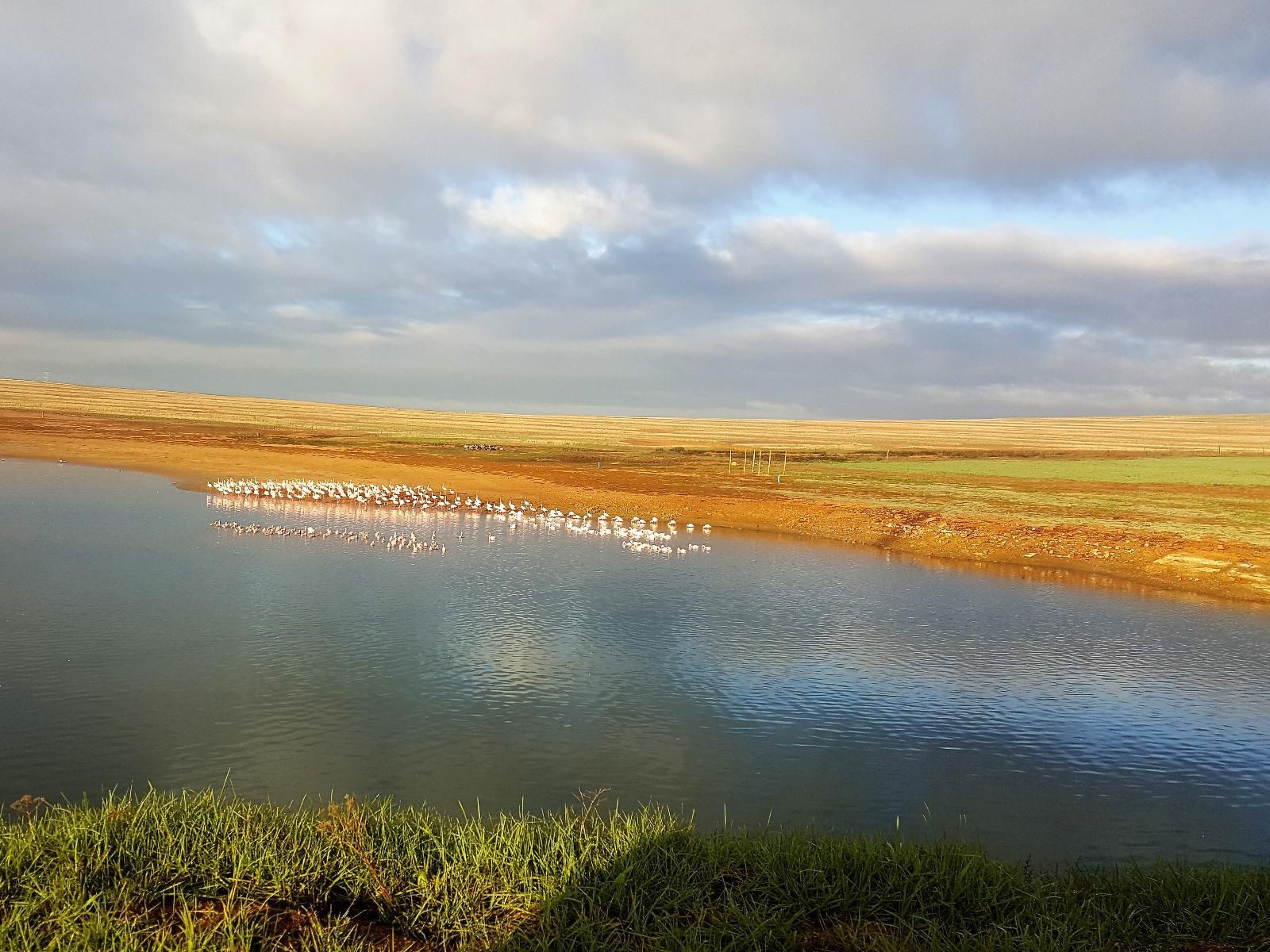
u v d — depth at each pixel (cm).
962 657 2511
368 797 1427
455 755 1642
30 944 724
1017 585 3769
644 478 8400
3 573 3117
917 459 11669
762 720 1914
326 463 8675
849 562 4341
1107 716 1991
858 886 916
